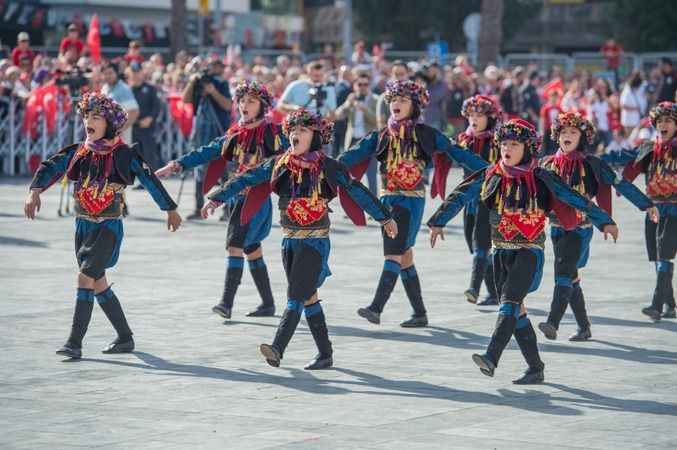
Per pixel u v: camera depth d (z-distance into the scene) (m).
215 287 16.88
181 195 29.66
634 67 45.47
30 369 12.09
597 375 12.09
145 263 18.94
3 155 34.00
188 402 10.87
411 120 14.38
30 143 33.69
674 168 14.90
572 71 44.12
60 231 22.77
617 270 18.77
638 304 16.02
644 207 13.54
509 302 11.56
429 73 30.58
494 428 10.05
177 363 12.43
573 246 13.42
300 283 12.08
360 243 21.58
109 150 12.55
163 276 17.72
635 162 15.15
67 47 34.78
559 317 13.36
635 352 13.20
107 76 26.77
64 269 18.23
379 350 13.15
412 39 68.00
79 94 32.22
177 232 22.89
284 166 12.18
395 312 15.30
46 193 29.44
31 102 33.06
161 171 14.30
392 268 14.20
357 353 12.99
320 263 12.17
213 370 12.14
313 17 71.06
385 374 12.02
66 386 11.42
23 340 13.42
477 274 15.72
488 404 10.88
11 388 11.33
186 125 34.81
